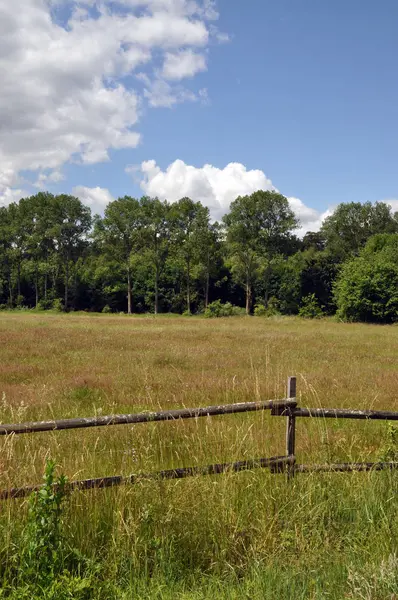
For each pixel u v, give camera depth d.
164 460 5.23
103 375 12.21
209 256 70.44
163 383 11.02
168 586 3.26
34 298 87.38
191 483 3.96
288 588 3.22
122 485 3.88
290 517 4.01
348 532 3.97
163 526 3.68
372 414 4.92
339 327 34.06
